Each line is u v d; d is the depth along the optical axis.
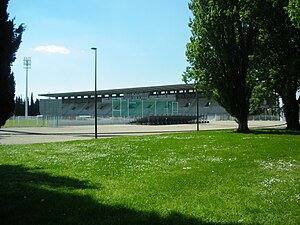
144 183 11.27
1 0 9.12
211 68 36.59
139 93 136.00
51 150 21.92
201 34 36.78
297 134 31.14
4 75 9.20
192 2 39.12
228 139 26.59
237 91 36.78
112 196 9.55
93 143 26.38
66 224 7.29
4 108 9.40
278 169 13.76
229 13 34.84
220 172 13.09
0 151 21.70
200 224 7.21
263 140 25.14
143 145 23.61
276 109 41.44
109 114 129.00
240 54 36.62
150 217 7.64
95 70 36.31
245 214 7.91
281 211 8.10
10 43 9.46
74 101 149.88
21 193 9.98
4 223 7.42
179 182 11.31
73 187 10.79
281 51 32.12
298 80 32.38
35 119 90.62
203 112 120.62
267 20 32.53
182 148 21.31
